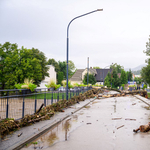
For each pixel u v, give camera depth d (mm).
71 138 6648
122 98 28344
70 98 18922
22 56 32188
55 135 7055
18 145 5477
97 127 8414
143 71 52875
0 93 7355
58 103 13352
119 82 81500
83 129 8039
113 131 7680
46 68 46031
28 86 9977
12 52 33438
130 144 5965
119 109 14953
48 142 6180
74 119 10453
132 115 11836
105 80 78750
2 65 31453
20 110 8383
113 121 9828
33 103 9875
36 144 5969
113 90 51562
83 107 16359
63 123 9344
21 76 29938
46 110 10672
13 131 7004
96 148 5578
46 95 12383
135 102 21453
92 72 84750
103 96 30906
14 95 8000
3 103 7289
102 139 6523
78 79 86562
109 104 19031
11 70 31125
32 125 8289
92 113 12750
